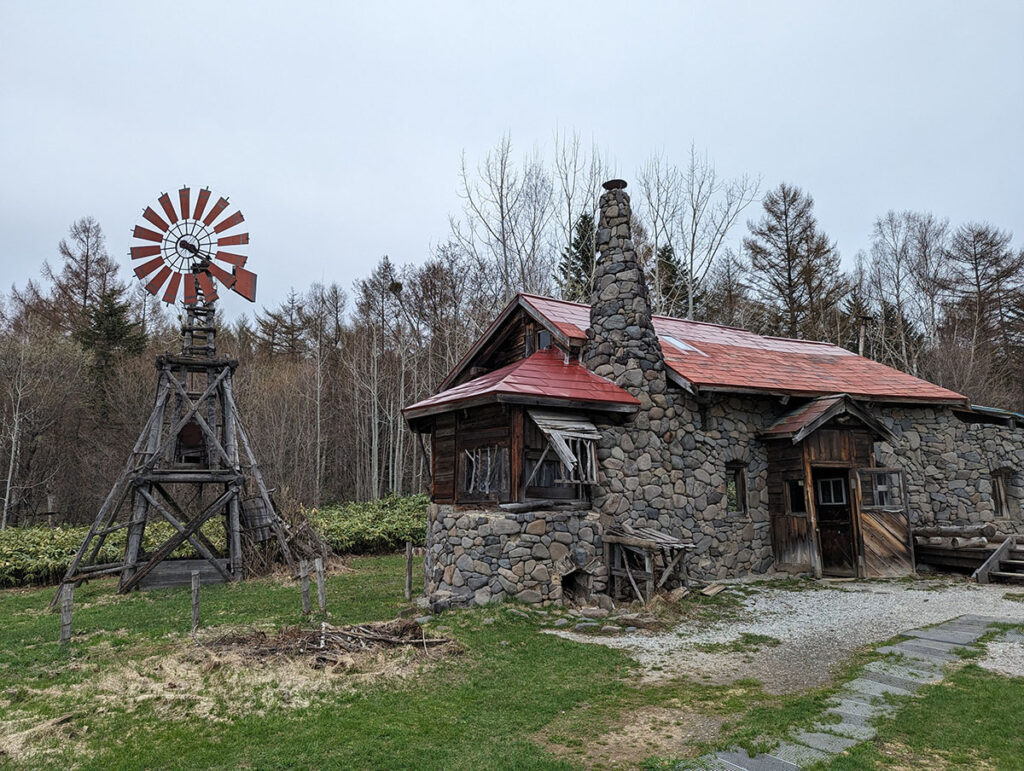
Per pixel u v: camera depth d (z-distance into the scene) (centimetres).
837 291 3609
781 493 1448
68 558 1725
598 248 1446
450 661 840
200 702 709
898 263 3800
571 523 1190
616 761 565
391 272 3944
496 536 1129
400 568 1850
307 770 554
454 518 1234
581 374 1358
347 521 2331
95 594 1474
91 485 3138
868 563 1388
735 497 1570
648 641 938
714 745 584
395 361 3931
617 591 1192
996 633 902
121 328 3612
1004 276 3531
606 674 795
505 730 632
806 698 686
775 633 975
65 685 777
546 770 545
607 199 1449
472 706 694
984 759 544
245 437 1742
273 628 1059
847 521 1516
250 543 1716
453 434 1348
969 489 1694
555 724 649
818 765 536
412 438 3856
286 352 4500
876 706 660
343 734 621
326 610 1196
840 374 1694
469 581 1160
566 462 1103
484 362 1784
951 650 835
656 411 1342
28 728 648
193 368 1792
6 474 3002
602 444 1275
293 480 3275
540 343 1573
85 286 3831
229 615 1186
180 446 1781
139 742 612
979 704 648
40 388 3016
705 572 1345
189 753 587
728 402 1461
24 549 1788
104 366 3528
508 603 1095
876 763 538
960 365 3259
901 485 1478
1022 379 3484
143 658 886
